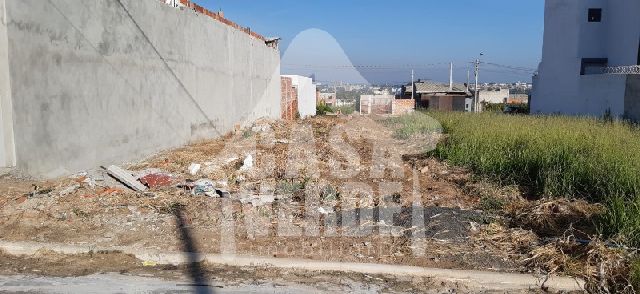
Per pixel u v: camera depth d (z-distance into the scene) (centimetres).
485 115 1991
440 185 750
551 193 651
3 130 611
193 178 739
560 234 511
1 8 582
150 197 611
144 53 888
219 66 1334
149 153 919
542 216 562
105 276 410
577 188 675
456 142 1099
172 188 660
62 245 454
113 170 693
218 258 437
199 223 526
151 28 913
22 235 477
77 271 418
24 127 616
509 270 423
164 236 486
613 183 635
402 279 413
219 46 1329
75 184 630
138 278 407
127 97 832
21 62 602
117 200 589
